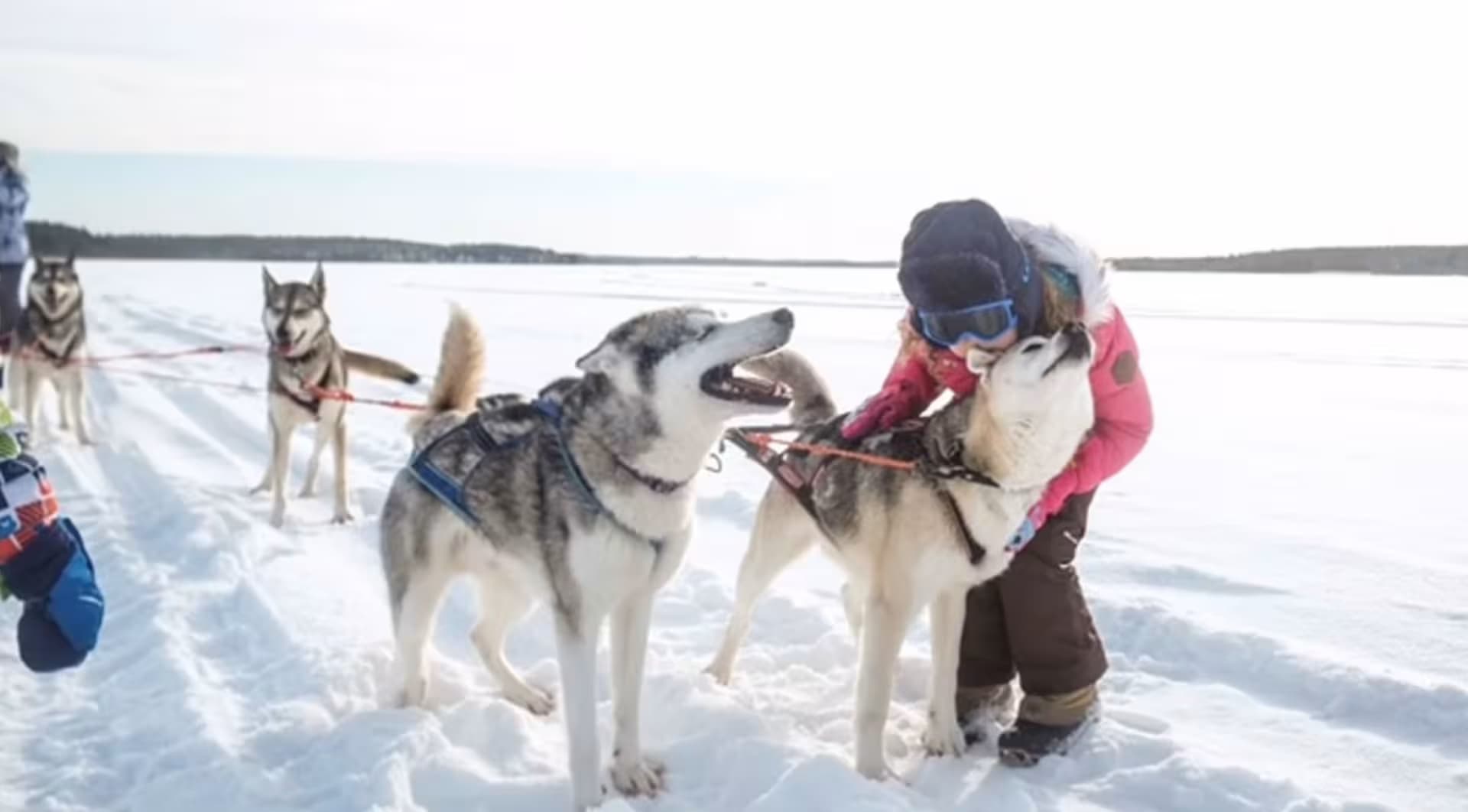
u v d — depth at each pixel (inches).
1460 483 264.4
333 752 134.3
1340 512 236.5
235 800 125.1
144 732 142.3
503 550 132.8
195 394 419.2
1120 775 125.4
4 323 357.4
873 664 128.3
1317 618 169.6
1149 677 153.9
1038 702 134.1
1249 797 118.6
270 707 147.5
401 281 1435.8
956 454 124.2
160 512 248.2
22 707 150.7
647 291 1107.3
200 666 164.9
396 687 149.6
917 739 140.0
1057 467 121.9
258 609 184.4
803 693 153.2
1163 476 277.6
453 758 131.4
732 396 120.4
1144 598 176.7
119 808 125.3
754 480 277.1
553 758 136.5
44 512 111.9
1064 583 132.8
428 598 144.3
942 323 120.5
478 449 134.3
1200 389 419.2
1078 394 116.7
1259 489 260.7
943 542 125.5
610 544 123.2
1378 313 765.9
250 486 283.6
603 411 123.0
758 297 963.3
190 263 2368.4
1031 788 125.2
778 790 118.0
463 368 158.1
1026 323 120.3
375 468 302.7
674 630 178.2
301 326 249.9
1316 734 134.0
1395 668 148.9
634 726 129.3
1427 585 182.2
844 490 134.6
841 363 475.8
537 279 1507.1
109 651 170.6
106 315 801.6
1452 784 120.6
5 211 351.6
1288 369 473.1
